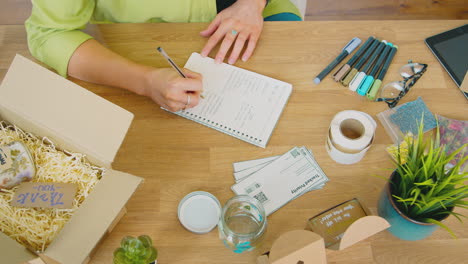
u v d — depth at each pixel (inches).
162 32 42.3
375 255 31.1
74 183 31.8
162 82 36.4
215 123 36.8
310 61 40.5
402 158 33.8
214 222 32.1
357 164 34.9
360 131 34.5
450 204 28.0
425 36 41.9
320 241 24.2
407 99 38.3
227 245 30.9
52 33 40.0
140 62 40.6
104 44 41.4
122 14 46.3
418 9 85.0
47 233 29.6
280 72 39.9
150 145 35.7
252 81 39.3
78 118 28.4
